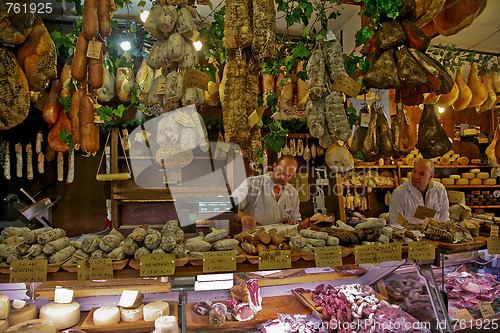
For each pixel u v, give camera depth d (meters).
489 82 4.34
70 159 3.90
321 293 2.30
